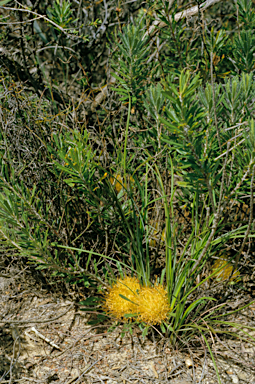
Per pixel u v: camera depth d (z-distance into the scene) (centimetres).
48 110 101
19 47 119
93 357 88
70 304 96
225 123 88
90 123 115
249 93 84
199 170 76
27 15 112
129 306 88
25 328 92
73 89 126
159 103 87
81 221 96
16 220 82
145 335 86
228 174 88
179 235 97
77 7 123
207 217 87
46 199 95
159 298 87
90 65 122
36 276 97
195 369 86
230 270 95
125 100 97
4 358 88
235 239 98
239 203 95
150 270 96
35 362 88
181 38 97
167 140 76
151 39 95
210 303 92
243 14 99
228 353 87
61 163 93
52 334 91
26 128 94
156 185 97
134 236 95
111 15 121
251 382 84
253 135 75
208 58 94
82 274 88
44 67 125
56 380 85
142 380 85
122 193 92
